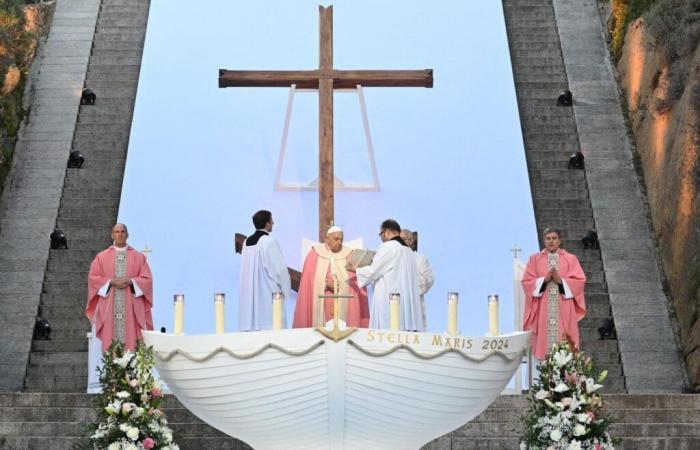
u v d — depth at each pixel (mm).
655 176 20328
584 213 20609
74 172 21031
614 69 23125
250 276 15219
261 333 10914
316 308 14703
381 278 14547
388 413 11086
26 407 14102
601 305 19016
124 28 23797
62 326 18516
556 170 21297
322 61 18047
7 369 17734
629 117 22078
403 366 10922
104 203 20641
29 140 21500
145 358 12047
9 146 21094
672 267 19172
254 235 15383
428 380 11023
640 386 17875
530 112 22328
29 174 20922
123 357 12156
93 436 11953
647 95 21219
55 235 19594
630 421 14234
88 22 23828
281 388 10945
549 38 23766
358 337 10812
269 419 11125
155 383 12125
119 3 24281
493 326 11469
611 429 12969
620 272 19516
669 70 20047
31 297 18828
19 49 22578
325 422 11102
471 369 11164
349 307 14758
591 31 23969
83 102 22219
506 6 24359
